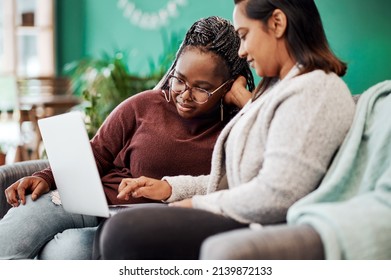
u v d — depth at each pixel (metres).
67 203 1.93
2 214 2.21
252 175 1.59
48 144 1.91
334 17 4.63
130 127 2.15
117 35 6.92
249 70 2.08
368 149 1.57
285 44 1.61
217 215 1.48
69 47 7.25
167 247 1.38
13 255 1.93
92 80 4.77
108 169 2.20
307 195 1.48
